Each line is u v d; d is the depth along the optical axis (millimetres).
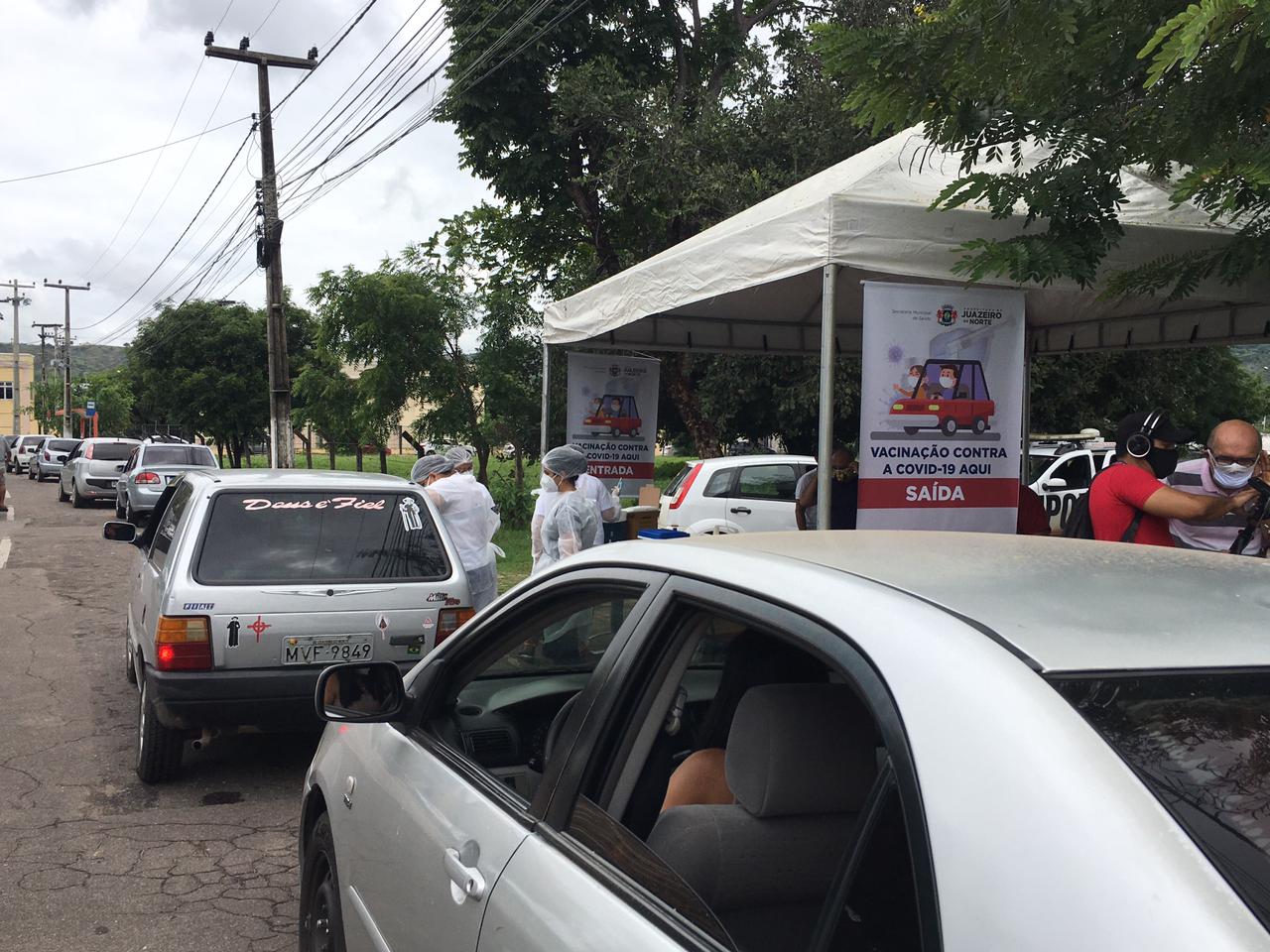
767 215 6285
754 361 17094
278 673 5164
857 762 1816
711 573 1886
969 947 1138
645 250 18484
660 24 18062
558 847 1893
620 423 9992
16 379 75500
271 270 20172
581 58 17453
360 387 19984
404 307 19062
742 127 15875
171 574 5242
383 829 2545
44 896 4211
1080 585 1690
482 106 16594
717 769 2127
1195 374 19812
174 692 5035
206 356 39469
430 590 5488
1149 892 1062
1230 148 3771
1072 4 3596
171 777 5578
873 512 5324
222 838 4863
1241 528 4336
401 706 2697
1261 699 1346
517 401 19562
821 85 15414
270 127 19922
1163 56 2801
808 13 17500
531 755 2664
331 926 2938
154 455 21125
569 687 2814
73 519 23344
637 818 1992
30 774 5711
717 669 2207
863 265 5238
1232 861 1119
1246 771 1225
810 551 1965
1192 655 1412
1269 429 27406
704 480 12672
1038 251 4434
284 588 5234
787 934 1703
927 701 1336
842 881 1425
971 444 5477
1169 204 5402
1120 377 18500
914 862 1245
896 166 5512
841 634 1523
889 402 5316
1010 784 1197
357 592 5340
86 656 8766
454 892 2076
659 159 15719
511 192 17984
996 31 3766
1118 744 1224
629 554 2193
